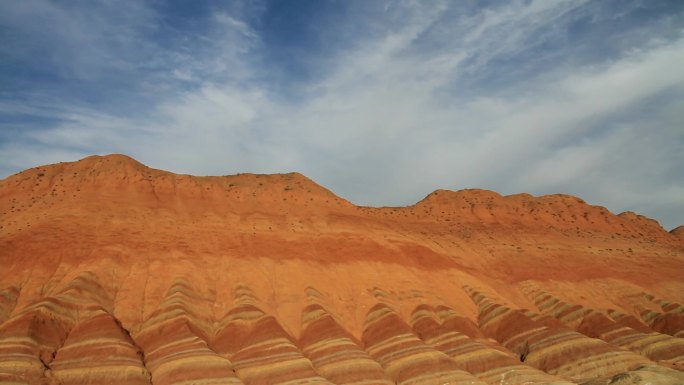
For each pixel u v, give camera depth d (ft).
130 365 215.51
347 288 294.25
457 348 251.80
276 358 230.89
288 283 286.25
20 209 308.40
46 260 264.93
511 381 229.45
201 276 279.08
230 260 293.02
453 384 224.74
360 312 280.92
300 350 244.83
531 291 325.83
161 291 264.93
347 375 227.40
